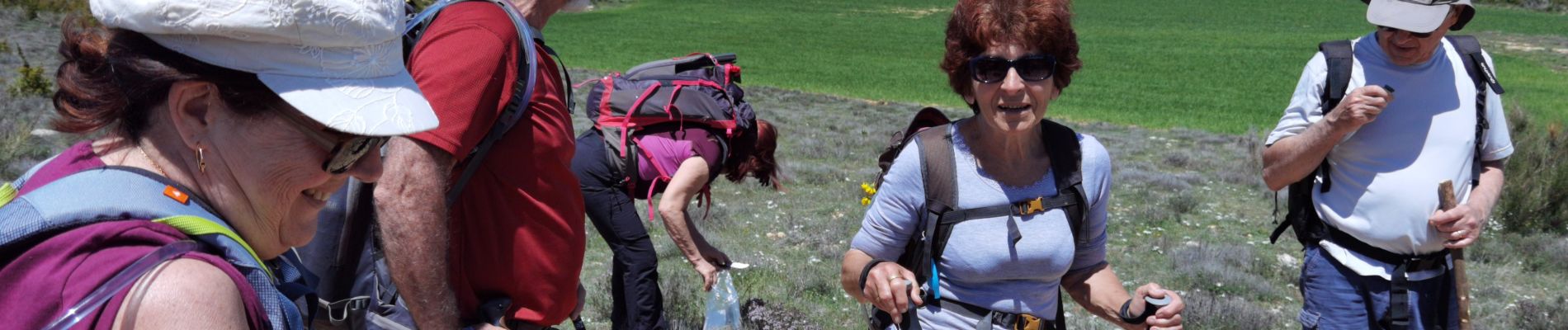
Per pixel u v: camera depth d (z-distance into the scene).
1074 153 2.78
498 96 2.36
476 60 2.27
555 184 2.59
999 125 2.60
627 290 4.38
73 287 1.14
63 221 1.19
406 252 2.18
